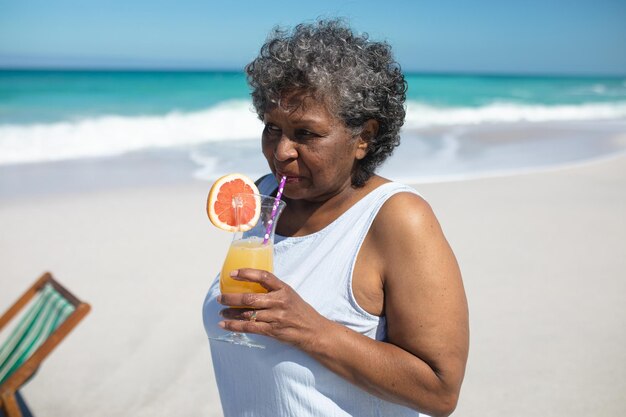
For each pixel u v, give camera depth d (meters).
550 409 4.32
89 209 9.54
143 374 4.94
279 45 1.83
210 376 4.92
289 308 1.71
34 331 4.18
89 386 4.78
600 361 4.95
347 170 1.91
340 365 1.78
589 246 7.91
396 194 1.87
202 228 8.59
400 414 1.93
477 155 15.52
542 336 5.38
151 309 6.04
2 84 35.03
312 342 1.75
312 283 1.90
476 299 6.17
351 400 1.89
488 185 11.56
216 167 13.33
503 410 4.32
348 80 1.78
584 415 4.25
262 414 1.97
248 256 1.91
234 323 1.72
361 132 1.88
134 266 7.13
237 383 2.04
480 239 8.15
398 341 1.84
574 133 21.22
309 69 1.75
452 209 9.71
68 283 6.63
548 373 4.78
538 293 6.33
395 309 1.82
